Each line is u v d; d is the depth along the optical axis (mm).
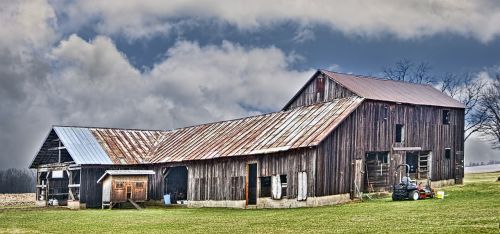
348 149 38562
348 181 38188
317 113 42125
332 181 37250
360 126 39656
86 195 49219
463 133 47406
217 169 44781
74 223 30125
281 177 39594
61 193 55031
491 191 37094
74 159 49031
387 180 40938
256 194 42000
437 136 45031
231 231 23797
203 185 46094
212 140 49500
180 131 58531
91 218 33531
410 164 44688
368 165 40281
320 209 33406
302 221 26688
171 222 29625
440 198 35312
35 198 60906
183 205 48062
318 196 36312
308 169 36969
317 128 38781
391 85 47812
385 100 41375
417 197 35375
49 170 54188
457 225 21203
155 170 51312
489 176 64688
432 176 44062
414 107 43594
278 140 40688
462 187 41812
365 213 28688
